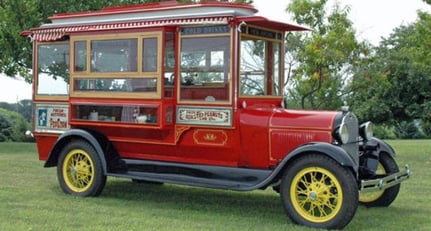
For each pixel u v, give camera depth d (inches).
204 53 275.9
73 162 314.5
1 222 243.8
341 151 241.0
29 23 580.7
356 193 238.2
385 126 1041.5
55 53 325.4
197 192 332.5
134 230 233.8
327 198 244.7
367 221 262.5
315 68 464.1
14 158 490.3
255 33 281.0
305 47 461.1
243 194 328.2
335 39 461.4
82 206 282.5
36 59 331.6
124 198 309.4
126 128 296.5
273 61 295.1
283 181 253.1
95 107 304.5
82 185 312.3
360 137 278.1
